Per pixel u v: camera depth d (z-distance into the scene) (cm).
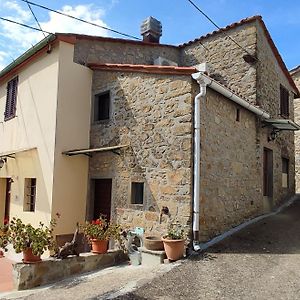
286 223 852
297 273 525
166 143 704
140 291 476
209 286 486
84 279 580
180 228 655
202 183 680
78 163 849
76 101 859
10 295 519
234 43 1005
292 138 1245
